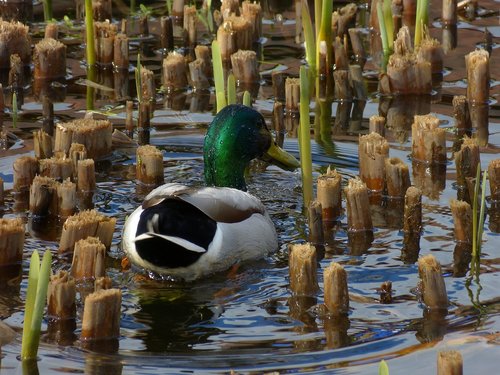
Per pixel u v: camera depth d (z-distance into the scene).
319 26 18.11
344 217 12.95
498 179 13.12
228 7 20.17
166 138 15.50
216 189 11.48
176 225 10.84
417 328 9.86
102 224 11.73
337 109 16.91
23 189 13.50
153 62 19.00
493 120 16.27
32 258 8.83
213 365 9.17
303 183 13.02
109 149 14.90
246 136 13.20
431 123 14.38
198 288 10.95
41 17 21.19
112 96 17.39
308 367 9.12
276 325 10.00
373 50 19.64
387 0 18.62
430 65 17.52
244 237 11.38
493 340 9.55
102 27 18.92
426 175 14.12
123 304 10.52
